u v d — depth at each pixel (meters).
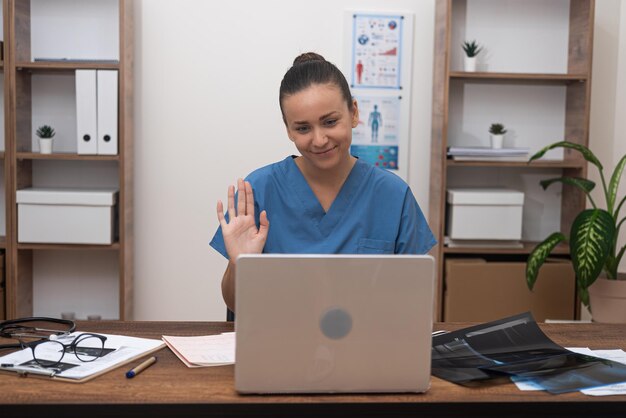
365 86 3.51
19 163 3.28
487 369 1.44
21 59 3.27
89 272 3.56
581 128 3.38
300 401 1.27
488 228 3.31
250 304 1.28
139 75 3.46
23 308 3.40
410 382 1.32
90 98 3.20
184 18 3.45
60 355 1.49
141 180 3.51
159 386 1.34
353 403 1.27
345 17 3.47
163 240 3.54
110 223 3.26
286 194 1.83
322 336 1.29
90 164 3.51
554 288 3.30
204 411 1.25
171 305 3.57
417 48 3.53
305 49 3.49
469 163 3.27
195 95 3.49
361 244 1.84
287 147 3.54
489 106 3.57
